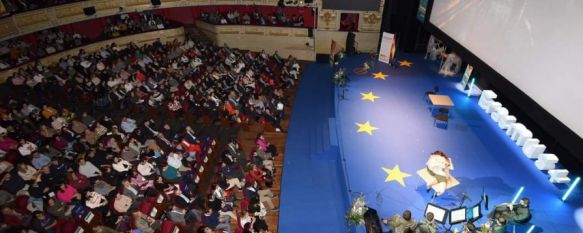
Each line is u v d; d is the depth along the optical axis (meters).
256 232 10.99
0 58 18.53
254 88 19.36
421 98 16.39
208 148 14.57
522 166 12.00
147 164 12.52
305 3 24.55
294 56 26.11
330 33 25.30
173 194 11.68
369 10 24.00
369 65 19.95
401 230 9.05
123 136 14.35
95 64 19.84
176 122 16.83
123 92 17.52
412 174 11.71
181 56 21.94
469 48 13.17
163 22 25.12
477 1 12.79
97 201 11.12
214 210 11.39
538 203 10.51
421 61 20.98
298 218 11.98
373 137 13.51
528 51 9.66
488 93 15.09
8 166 12.40
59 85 17.48
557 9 8.61
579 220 9.96
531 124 14.72
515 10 10.40
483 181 11.33
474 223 9.95
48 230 9.94
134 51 21.67
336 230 11.56
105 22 24.28
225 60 22.27
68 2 20.78
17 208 10.77
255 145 14.67
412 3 20.95
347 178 11.59
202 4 25.75
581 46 7.75
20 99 16.86
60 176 12.09
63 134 14.18
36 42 21.25
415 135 13.63
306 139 16.27
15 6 19.22
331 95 20.53
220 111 16.94
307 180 13.70
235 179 12.80
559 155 12.77
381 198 10.82
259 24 25.36
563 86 8.23
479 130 13.95
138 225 10.12
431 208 9.70
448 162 10.66
